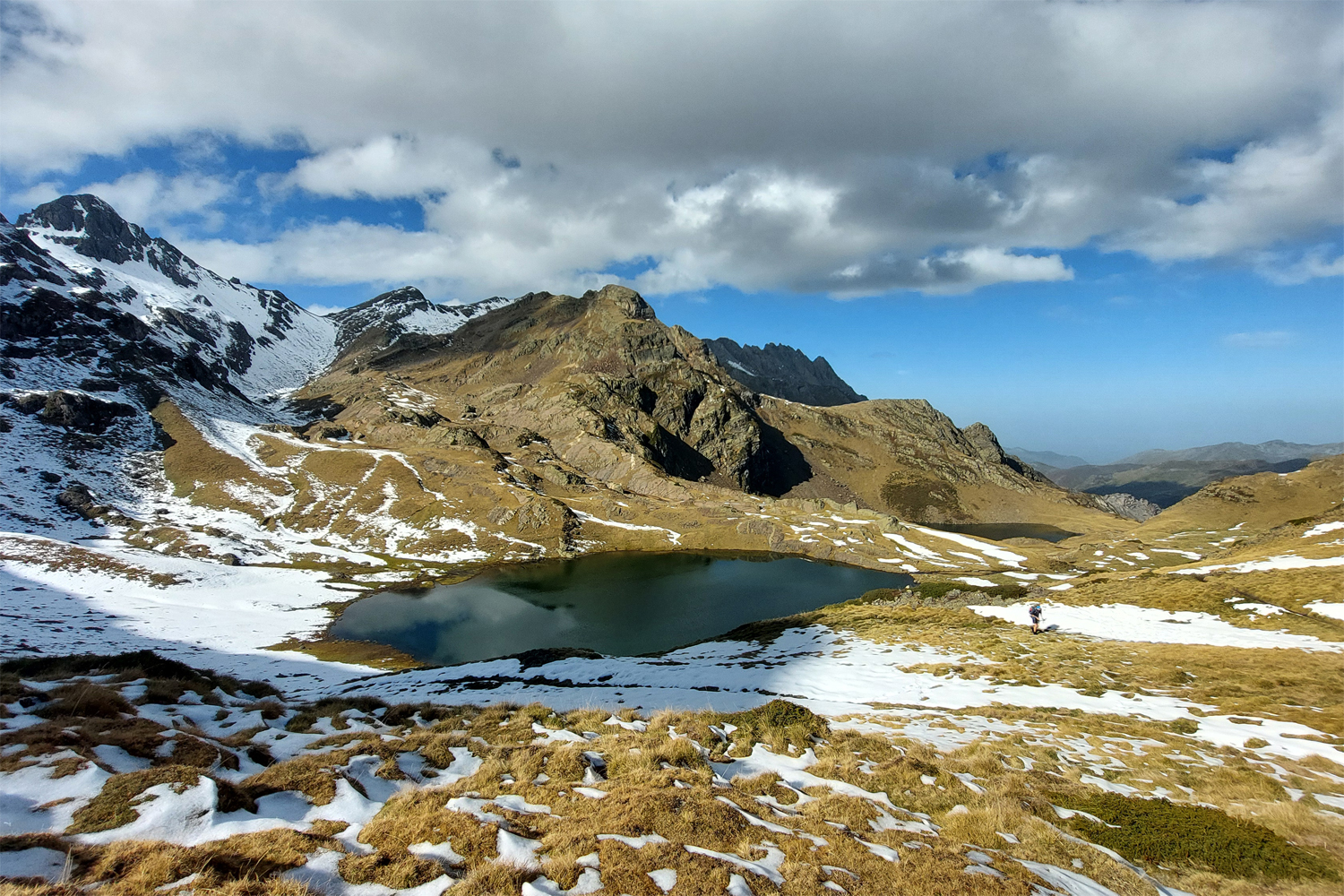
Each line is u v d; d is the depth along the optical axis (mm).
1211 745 22516
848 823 13891
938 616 59688
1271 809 16266
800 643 52312
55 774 12211
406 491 185750
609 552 163875
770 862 11312
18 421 177250
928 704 30953
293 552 145250
